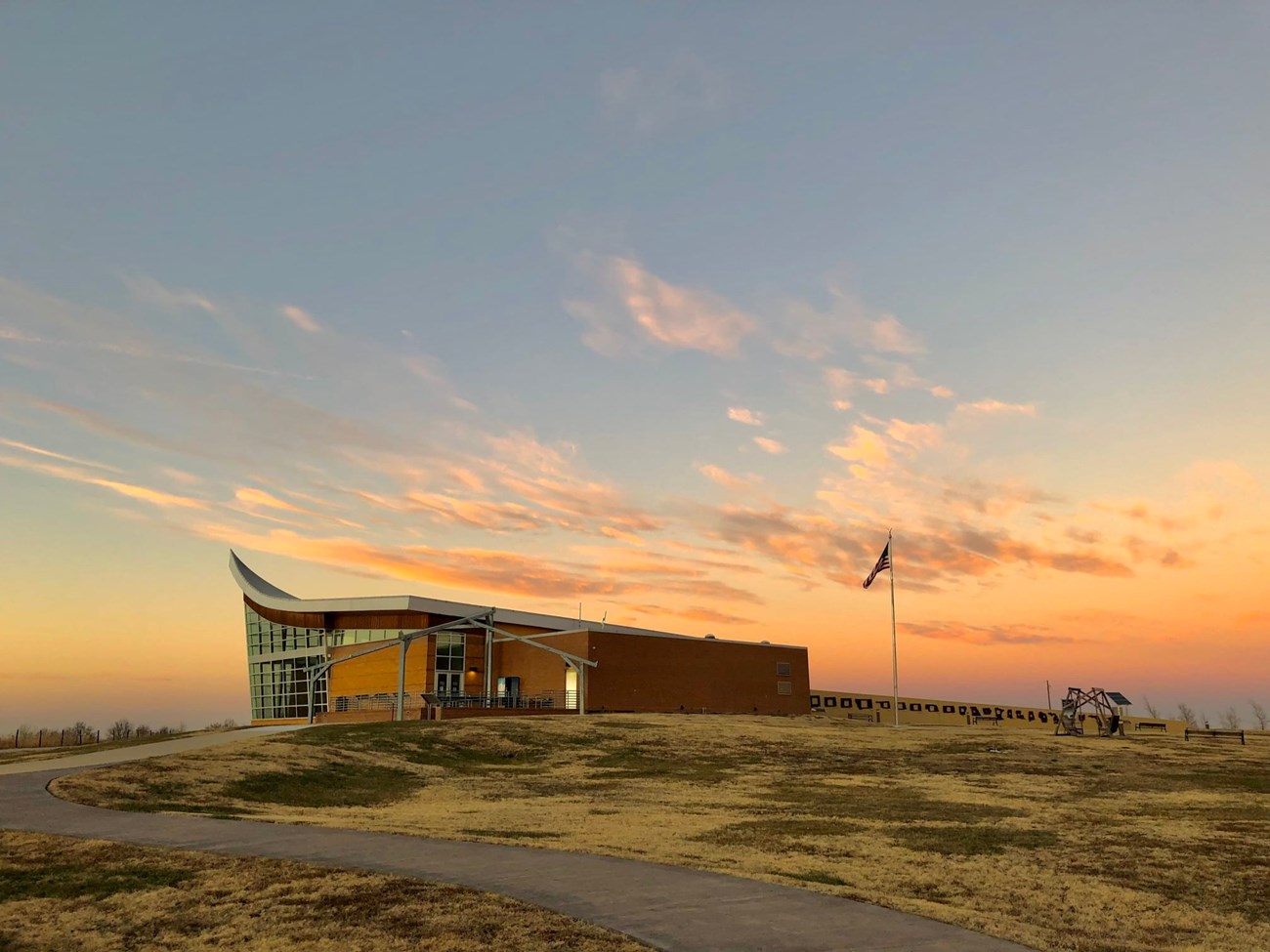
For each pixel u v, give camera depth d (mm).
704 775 43688
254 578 101188
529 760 48125
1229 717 138500
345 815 25969
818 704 104938
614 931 12102
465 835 20766
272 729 59656
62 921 12414
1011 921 14703
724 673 85625
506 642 85500
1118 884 18672
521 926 12258
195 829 19484
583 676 72562
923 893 16812
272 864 15586
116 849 16609
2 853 16266
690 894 14422
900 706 109000
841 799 34344
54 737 98688
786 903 14062
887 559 77125
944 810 30562
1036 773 44781
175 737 58875
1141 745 59719
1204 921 15758
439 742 49438
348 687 85812
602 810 29250
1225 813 30266
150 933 11930
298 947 11406
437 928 12148
